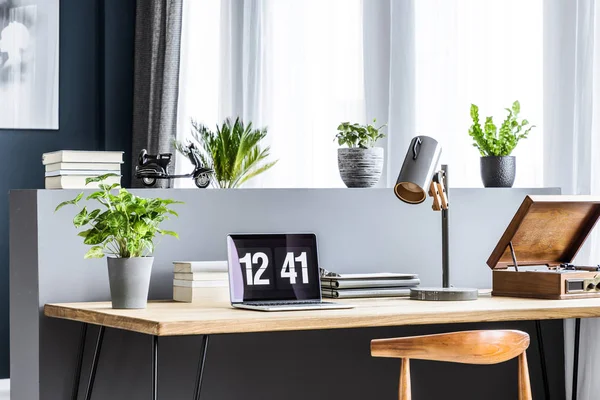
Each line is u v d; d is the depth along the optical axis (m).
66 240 2.70
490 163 3.33
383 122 4.07
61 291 2.69
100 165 2.77
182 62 5.18
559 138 3.33
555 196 2.90
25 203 2.77
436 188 2.89
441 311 2.43
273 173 4.61
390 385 3.16
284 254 2.68
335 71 4.39
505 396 3.35
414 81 3.91
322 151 4.45
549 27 3.36
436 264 3.21
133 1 5.62
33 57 5.39
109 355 2.75
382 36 4.08
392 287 2.89
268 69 4.70
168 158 2.97
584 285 2.84
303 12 4.54
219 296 2.68
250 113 4.75
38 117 5.42
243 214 2.91
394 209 3.14
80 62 5.57
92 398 2.72
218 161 3.01
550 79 3.36
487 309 2.48
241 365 2.93
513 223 2.91
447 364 3.26
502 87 3.63
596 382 3.22
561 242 3.09
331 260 3.03
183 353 2.85
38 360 2.66
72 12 5.55
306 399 3.03
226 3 4.91
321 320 2.28
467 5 3.75
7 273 5.35
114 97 5.59
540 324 3.35
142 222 2.49
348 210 3.06
